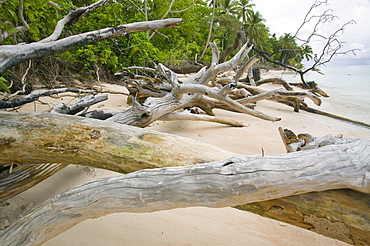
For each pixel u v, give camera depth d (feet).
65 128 6.19
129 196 4.09
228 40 94.53
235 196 4.00
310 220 4.37
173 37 52.06
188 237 5.98
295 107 23.91
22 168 6.75
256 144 12.82
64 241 5.59
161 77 17.42
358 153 4.24
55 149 5.82
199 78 15.23
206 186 4.03
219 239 5.99
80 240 5.65
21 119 6.32
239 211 7.13
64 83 25.25
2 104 9.31
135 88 16.40
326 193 4.20
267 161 4.19
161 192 4.06
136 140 5.89
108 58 30.27
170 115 13.98
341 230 4.18
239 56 13.80
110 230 6.02
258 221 6.75
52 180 8.04
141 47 31.17
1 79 8.50
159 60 34.45
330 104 32.14
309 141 5.73
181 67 38.40
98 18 29.86
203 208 7.14
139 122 11.12
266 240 6.06
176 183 4.09
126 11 37.09
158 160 5.34
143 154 5.49
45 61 24.16
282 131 6.07
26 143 5.82
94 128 6.28
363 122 20.79
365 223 3.96
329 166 4.07
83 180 8.14
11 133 5.84
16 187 6.53
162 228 6.21
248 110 13.61
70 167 8.88
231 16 102.99
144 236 5.90
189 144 5.78
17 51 7.36
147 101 12.76
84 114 10.52
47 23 19.61
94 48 26.73
